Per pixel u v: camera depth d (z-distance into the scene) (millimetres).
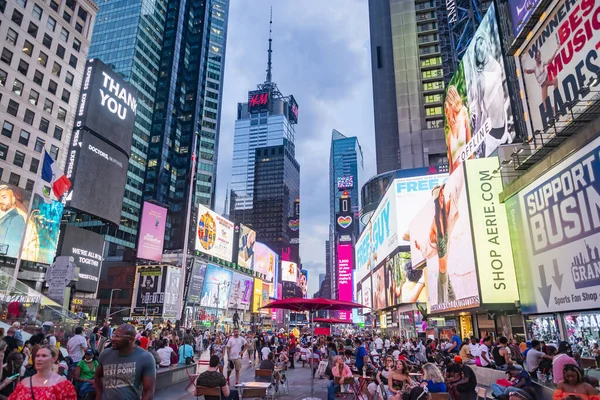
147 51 138875
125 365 4652
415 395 8648
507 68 29734
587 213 15305
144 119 133875
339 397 16141
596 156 14719
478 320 30781
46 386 4801
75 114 69000
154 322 72625
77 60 69312
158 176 130875
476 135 34781
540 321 20812
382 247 79125
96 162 71125
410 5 109188
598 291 14664
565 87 18062
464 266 26750
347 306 17234
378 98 118000
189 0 161750
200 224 87625
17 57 58375
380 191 102438
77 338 13375
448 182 30141
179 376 18109
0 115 55250
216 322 89938
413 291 61781
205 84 162625
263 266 129375
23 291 23578
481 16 54938
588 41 16594
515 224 21281
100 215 71562
